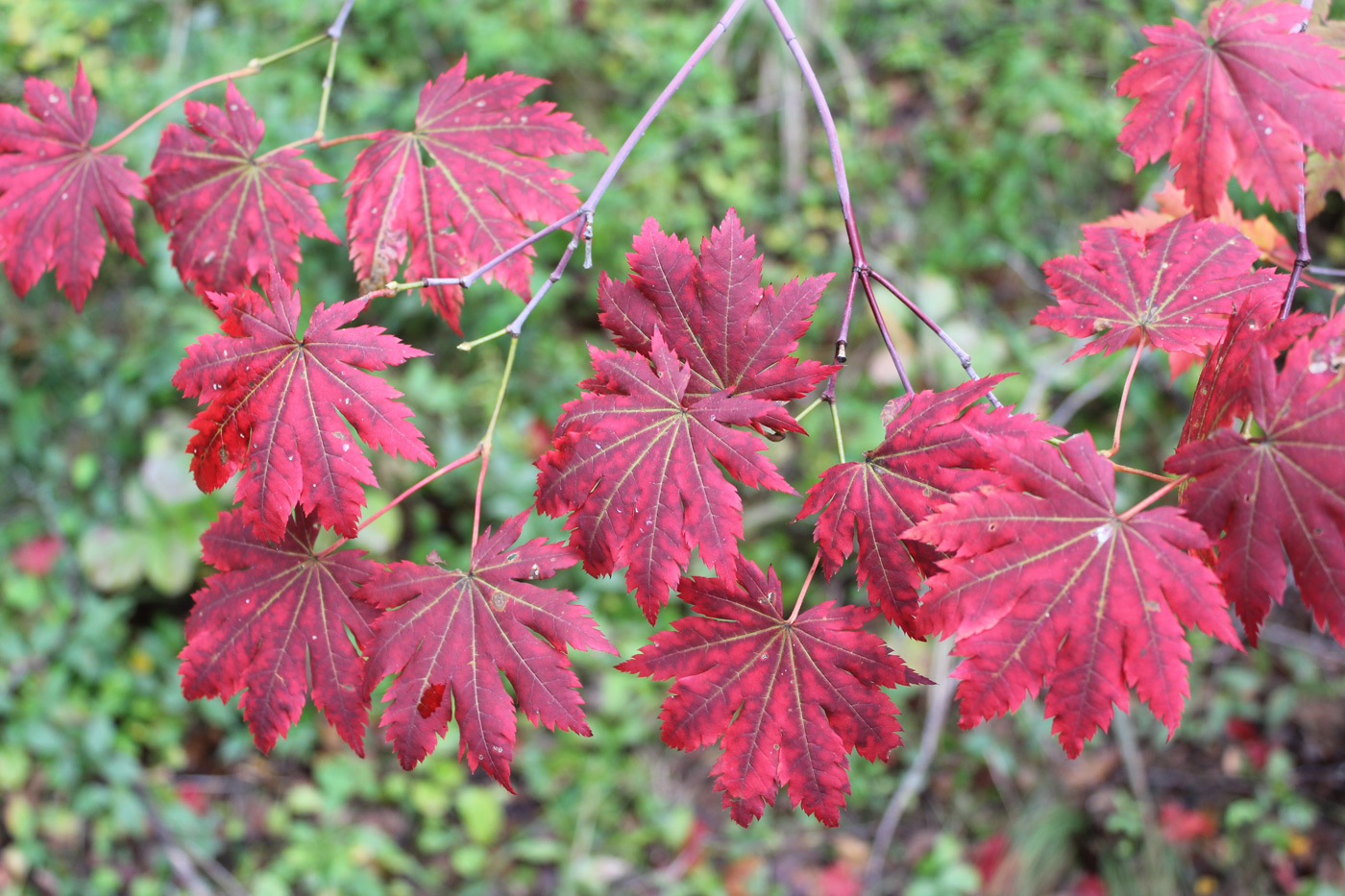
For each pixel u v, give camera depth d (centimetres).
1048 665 98
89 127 143
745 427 112
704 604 110
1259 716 468
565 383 497
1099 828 442
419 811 451
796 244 541
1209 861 436
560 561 110
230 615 117
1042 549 98
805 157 560
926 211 552
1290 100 124
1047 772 461
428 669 111
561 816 454
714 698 109
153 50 509
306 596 118
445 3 525
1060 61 555
